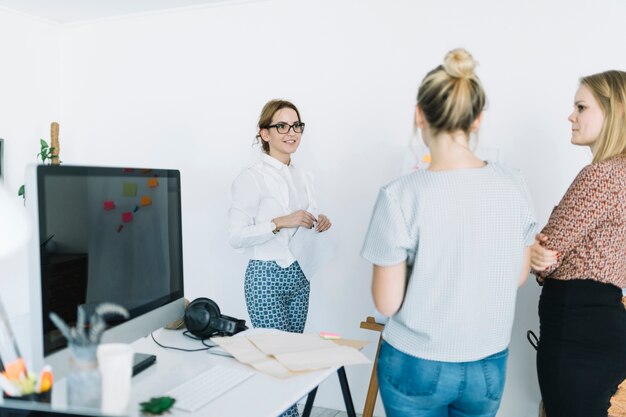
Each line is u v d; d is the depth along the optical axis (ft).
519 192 4.54
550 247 5.86
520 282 4.97
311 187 9.10
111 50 12.72
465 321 4.42
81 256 4.55
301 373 4.99
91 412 3.37
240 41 11.49
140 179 5.32
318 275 11.03
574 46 9.21
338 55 10.70
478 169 4.47
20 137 12.46
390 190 4.54
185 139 12.12
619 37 8.97
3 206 3.47
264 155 8.59
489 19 9.66
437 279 4.41
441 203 4.35
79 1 11.48
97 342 3.59
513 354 9.66
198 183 12.05
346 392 6.14
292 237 8.31
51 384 3.86
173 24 12.07
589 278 5.81
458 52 4.37
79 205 4.55
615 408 7.65
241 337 5.85
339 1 10.64
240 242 7.98
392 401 4.73
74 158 13.21
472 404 4.61
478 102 4.35
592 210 5.68
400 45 10.25
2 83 12.00
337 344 5.82
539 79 9.43
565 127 9.32
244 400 4.42
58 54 13.19
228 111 11.69
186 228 12.17
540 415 8.95
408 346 4.60
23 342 6.08
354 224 10.74
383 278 4.55
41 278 4.16
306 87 10.98
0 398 3.80
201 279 12.10
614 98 5.97
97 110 12.95
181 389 4.57
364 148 10.59
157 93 12.34
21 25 12.32
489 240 4.40
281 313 8.33
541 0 9.35
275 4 11.14
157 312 5.52
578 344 5.84
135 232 5.22
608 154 5.99
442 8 9.95
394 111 10.35
